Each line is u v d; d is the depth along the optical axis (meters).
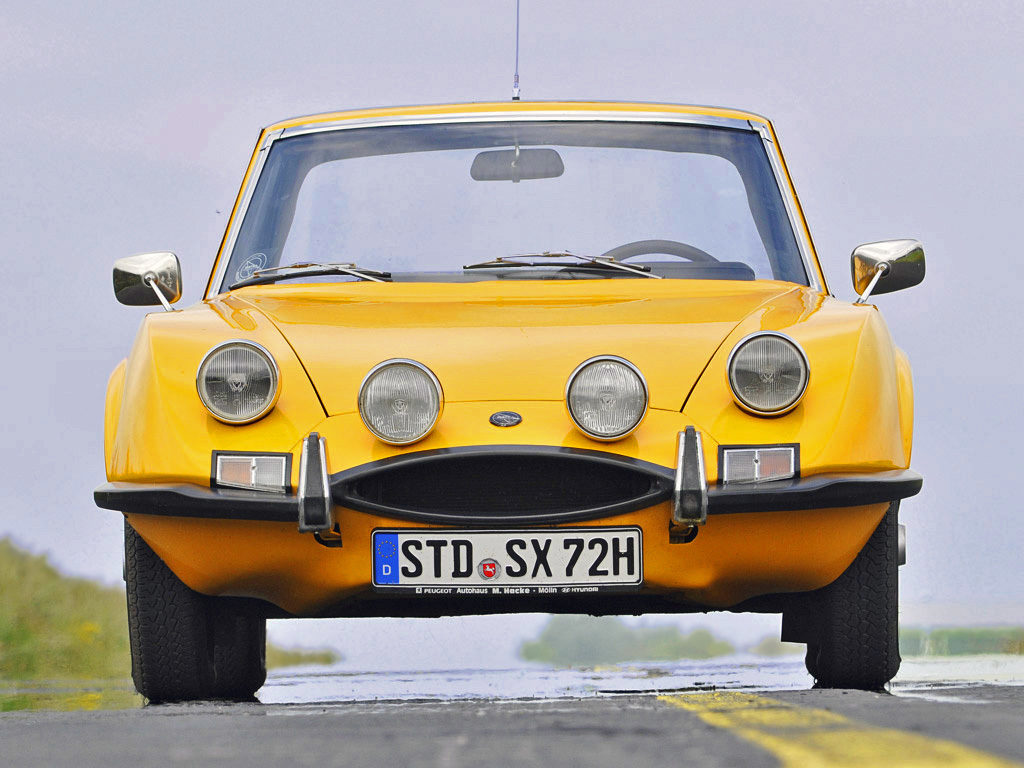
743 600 10.65
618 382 9.77
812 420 9.98
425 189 13.06
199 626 10.78
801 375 9.94
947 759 5.75
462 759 6.08
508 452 9.70
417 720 7.50
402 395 9.77
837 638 10.76
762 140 13.57
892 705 7.77
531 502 9.91
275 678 16.83
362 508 9.82
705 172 13.17
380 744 6.57
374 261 12.70
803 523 9.99
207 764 6.14
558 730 6.89
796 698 8.38
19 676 20.20
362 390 9.80
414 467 9.84
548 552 9.80
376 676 17.12
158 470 10.07
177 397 10.17
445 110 13.62
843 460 9.94
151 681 10.87
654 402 9.96
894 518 10.57
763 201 13.16
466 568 9.82
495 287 12.08
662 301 11.31
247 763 6.13
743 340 9.98
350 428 9.93
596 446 9.77
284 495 9.84
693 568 9.97
